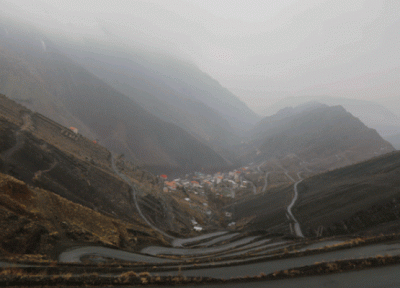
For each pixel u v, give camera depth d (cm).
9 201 2712
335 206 6656
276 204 9606
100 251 2775
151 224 6312
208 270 1689
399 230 4112
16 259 1794
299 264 1680
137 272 1742
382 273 1280
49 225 2841
